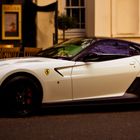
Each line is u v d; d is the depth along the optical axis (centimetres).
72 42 1170
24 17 1962
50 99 1069
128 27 2064
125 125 981
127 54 1140
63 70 1073
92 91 1097
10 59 1121
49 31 2005
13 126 968
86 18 2091
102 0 2020
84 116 1083
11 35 1919
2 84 1035
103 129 941
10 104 1046
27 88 1052
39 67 1057
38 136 880
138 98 1135
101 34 2025
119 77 1115
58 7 2056
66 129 941
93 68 1094
